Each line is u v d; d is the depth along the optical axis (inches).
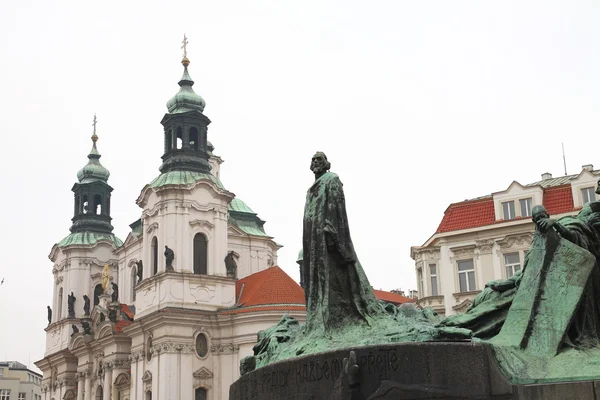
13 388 5753.0
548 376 411.5
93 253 3629.4
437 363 422.6
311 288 541.3
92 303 3580.2
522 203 2018.9
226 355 2797.7
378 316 531.2
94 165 3826.3
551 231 468.4
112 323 3100.4
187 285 2824.8
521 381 408.8
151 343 2837.1
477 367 411.2
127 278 3511.3
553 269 460.8
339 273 537.6
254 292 2913.4
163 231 2898.6
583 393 386.0
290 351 524.4
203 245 2935.5
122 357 3075.8
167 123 3105.3
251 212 3663.9
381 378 438.6
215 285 2874.0
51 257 3745.1
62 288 3646.7
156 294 2839.6
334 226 538.3
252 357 573.9
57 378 3543.3
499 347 421.1
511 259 1979.6
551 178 2299.5
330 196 546.3
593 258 454.9
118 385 3048.7
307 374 478.3
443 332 454.3
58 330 3575.3
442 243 2069.4
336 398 452.4
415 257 2155.5
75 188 3782.0
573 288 451.5
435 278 2086.6
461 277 2034.9
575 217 502.0
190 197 2930.6
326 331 518.0
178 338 2748.5
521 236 1964.8
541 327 444.1
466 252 2036.2
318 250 539.5
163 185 2918.3
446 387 417.4
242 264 3484.3
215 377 2787.9
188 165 3026.6
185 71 3218.5
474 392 409.1
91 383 3265.3
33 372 6407.5
